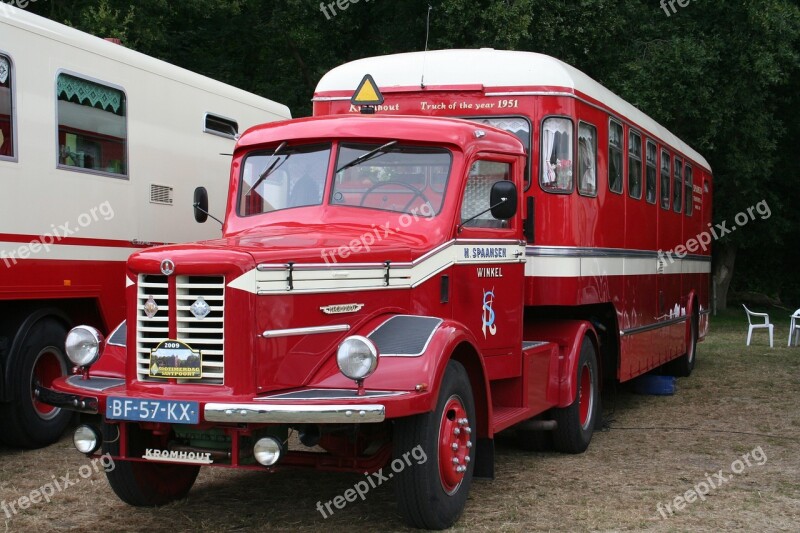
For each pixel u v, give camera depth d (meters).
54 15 16.80
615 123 9.20
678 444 8.46
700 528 5.70
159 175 9.52
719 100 21.09
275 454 4.93
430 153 6.30
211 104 10.45
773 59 20.86
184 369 5.04
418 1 19.53
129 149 9.06
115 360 5.55
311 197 6.26
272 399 4.88
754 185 23.69
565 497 6.42
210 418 4.82
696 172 14.22
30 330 8.01
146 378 5.15
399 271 5.73
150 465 5.91
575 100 7.95
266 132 6.55
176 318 5.07
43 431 8.12
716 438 8.76
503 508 6.09
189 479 6.31
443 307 6.06
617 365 9.36
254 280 4.99
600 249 8.62
